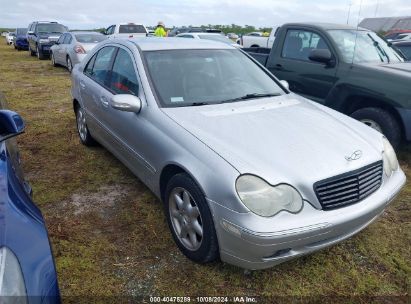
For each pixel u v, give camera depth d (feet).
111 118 12.69
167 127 9.81
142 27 54.49
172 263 9.29
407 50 26.45
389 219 11.41
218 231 8.10
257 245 7.50
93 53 15.67
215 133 9.20
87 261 9.29
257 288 8.53
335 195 8.23
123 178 13.82
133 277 8.81
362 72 15.96
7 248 5.47
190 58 12.39
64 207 11.82
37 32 62.64
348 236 8.62
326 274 9.00
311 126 10.03
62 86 33.19
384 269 9.23
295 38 18.99
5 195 6.38
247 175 7.80
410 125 14.62
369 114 15.76
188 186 8.76
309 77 17.98
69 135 18.57
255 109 10.85
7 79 36.83
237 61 13.24
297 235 7.60
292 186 7.88
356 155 8.84
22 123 8.23
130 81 11.91
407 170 15.08
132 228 10.70
